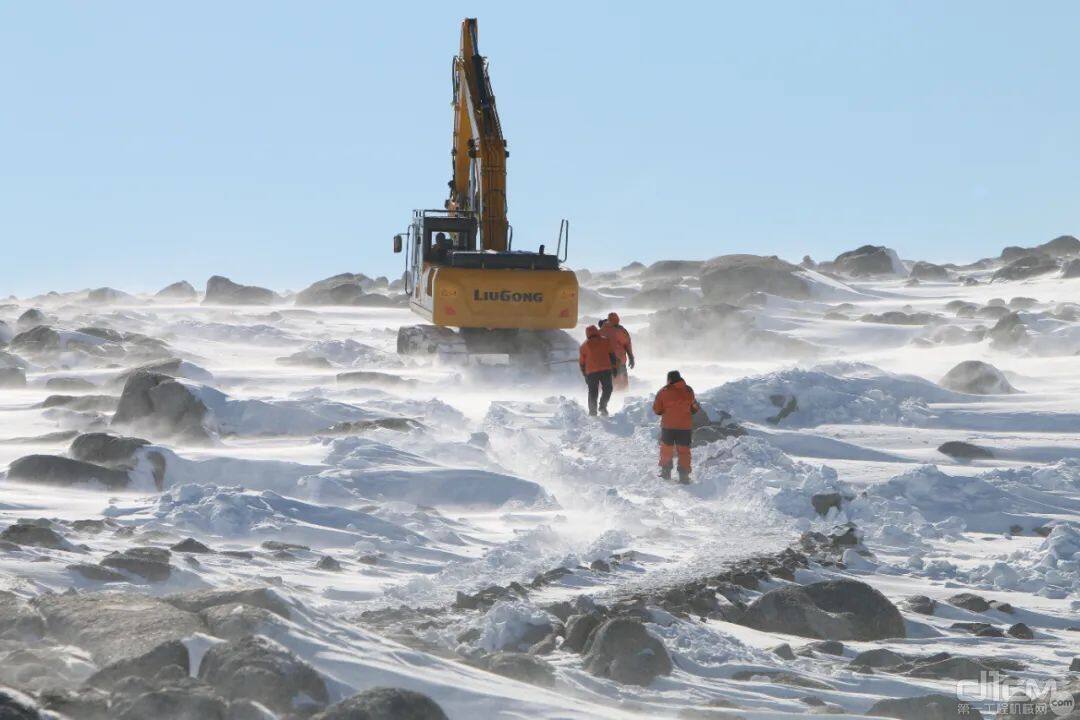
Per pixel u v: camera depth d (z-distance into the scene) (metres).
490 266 88.81
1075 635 30.34
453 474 44.25
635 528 41.44
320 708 14.43
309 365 101.50
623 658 21.33
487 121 94.25
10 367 88.94
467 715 15.90
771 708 19.78
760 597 29.17
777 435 61.28
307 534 35.19
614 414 65.06
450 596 28.42
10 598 18.38
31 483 41.47
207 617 17.14
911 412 69.06
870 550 41.12
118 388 83.00
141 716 13.41
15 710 12.74
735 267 181.38
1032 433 66.56
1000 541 44.31
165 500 37.22
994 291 194.62
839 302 177.38
